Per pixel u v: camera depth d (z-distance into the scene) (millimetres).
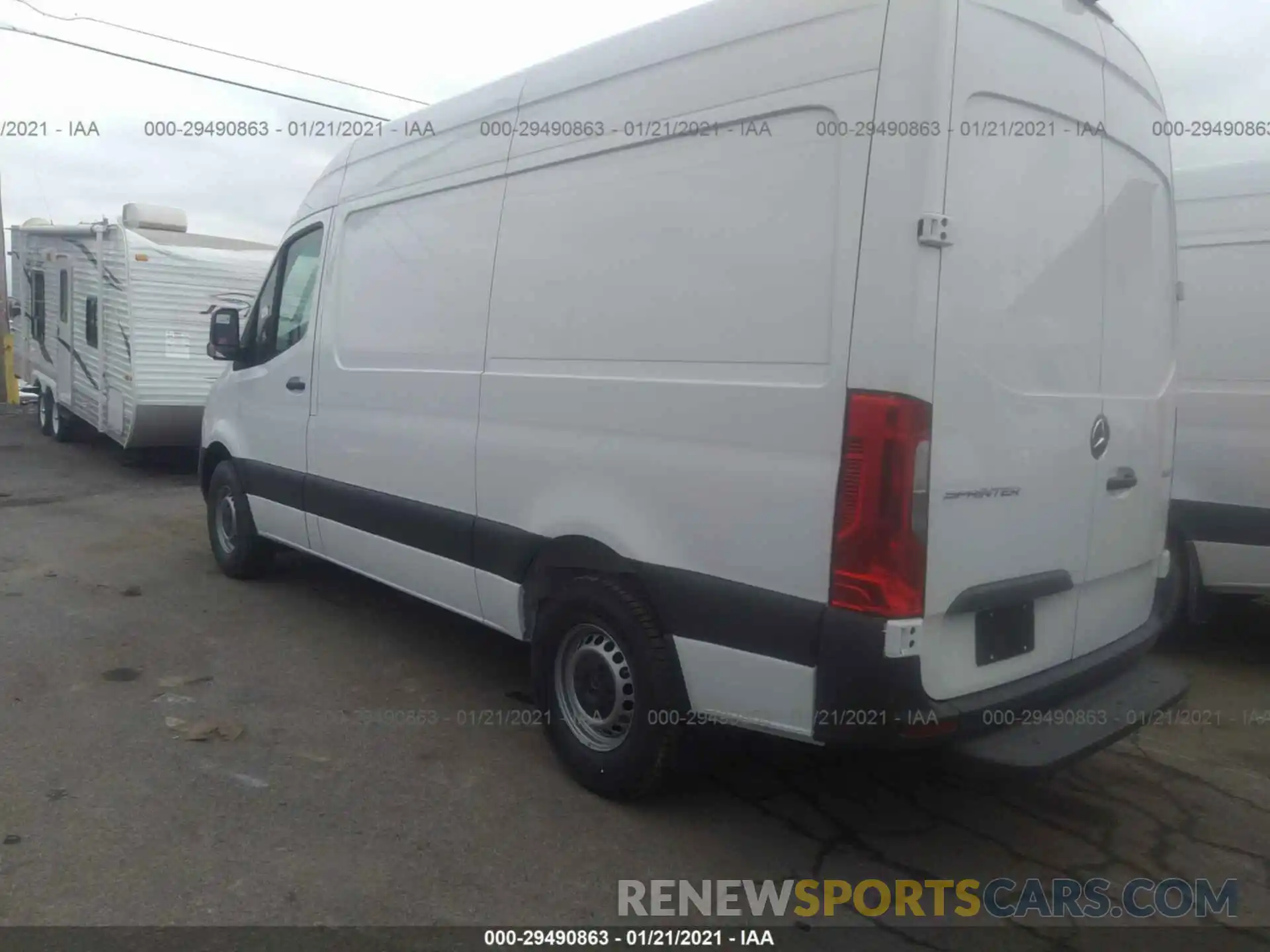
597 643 3857
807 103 3057
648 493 3492
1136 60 3830
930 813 3881
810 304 3018
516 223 4125
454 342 4465
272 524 6230
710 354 3295
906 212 2814
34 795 3744
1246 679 5609
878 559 2852
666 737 3578
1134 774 4309
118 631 5711
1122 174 3721
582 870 3377
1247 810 3992
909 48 2848
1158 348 4051
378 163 5168
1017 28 3141
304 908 3092
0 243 17938
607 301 3672
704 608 3312
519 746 4332
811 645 3006
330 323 5457
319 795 3824
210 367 11070
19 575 6863
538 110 4055
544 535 3936
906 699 2881
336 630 5867
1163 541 4168
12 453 13008
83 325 12227
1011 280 3135
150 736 4309
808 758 4293
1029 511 3268
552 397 3883
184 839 3467
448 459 4473
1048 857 3594
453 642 5719
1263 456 5344
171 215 11625
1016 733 3197
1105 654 3721
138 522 8859
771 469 3096
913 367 2818
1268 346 5316
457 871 3342
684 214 3400
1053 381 3359
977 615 3146
